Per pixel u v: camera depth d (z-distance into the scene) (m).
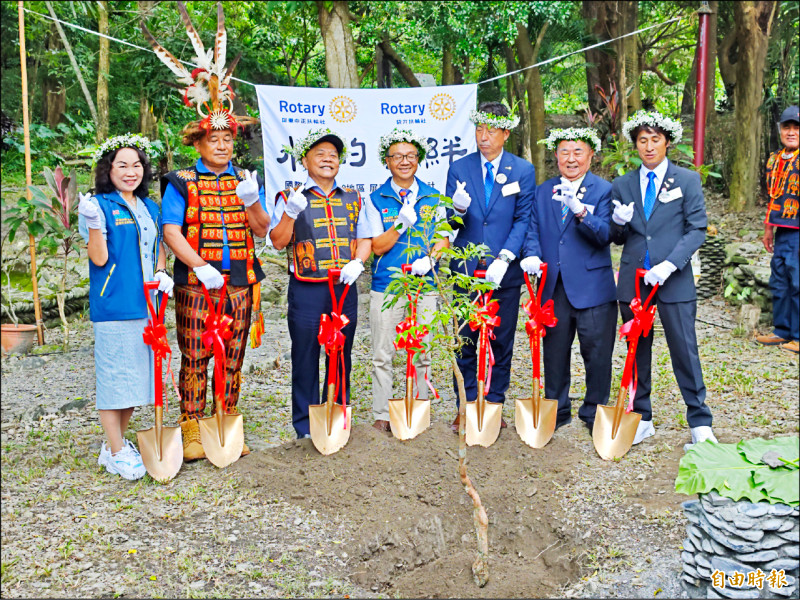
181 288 4.49
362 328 7.87
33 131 14.95
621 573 3.35
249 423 5.24
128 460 4.38
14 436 5.04
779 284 7.32
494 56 13.94
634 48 14.04
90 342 7.51
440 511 3.97
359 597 3.27
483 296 4.54
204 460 4.59
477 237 4.69
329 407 4.53
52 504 4.05
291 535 3.74
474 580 3.47
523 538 3.84
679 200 4.52
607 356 4.79
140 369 4.37
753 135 11.30
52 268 9.10
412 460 4.41
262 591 3.26
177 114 12.84
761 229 10.44
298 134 6.82
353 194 4.66
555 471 4.32
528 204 4.76
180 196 4.36
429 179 7.00
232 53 13.55
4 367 6.59
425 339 4.82
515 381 6.19
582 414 4.91
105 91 12.38
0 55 14.95
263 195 4.66
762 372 6.30
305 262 4.50
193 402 4.67
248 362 6.60
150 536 3.71
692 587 3.18
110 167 4.28
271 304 8.94
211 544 3.64
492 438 4.63
